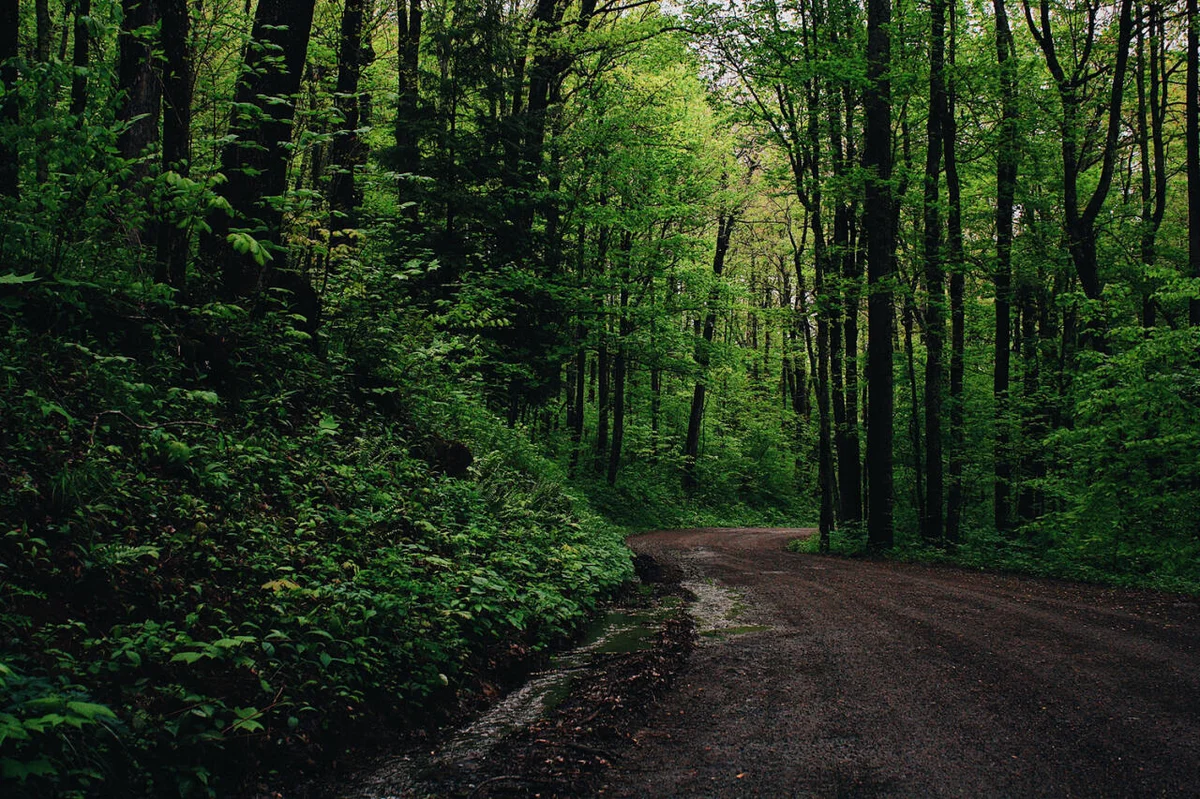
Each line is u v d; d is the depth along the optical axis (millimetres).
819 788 3992
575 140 21688
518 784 4137
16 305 5520
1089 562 13688
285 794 3943
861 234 21109
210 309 7156
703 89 23172
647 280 27578
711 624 9102
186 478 6023
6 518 4340
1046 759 4340
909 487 25641
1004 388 18688
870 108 17906
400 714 5070
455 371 13391
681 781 4129
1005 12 18578
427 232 16531
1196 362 12414
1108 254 19375
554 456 26703
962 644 7379
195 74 8367
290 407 8336
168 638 4367
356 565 6191
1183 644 7258
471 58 16453
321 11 12617
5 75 5891
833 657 7000
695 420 38125
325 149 12656
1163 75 18500
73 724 2986
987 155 19047
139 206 6008
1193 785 3926
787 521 41594
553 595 8406
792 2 19500
